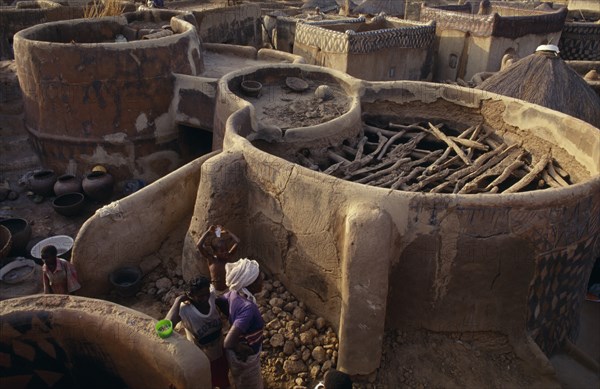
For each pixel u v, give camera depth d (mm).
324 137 7770
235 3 18531
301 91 9500
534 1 24406
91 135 9914
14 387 4137
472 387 5145
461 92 8406
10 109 11211
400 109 8922
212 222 6102
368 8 25625
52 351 4070
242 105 7609
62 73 9422
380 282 4934
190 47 10438
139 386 4070
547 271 5371
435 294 5297
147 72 9711
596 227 5688
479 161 7395
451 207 4930
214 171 6000
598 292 7816
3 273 7707
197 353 3631
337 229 5305
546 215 5070
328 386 3783
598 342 6895
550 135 7320
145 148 10281
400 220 5023
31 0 16219
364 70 13500
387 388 5121
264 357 5414
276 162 5773
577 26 17922
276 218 5945
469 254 5082
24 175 10617
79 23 11648
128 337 3758
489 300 5336
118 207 6418
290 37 15484
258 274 4340
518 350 5441
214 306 4215
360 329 5039
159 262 6859
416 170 7289
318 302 5805
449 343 5484
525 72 9727
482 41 14695
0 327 3850
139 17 13234
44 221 9516
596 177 5457
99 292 6543
